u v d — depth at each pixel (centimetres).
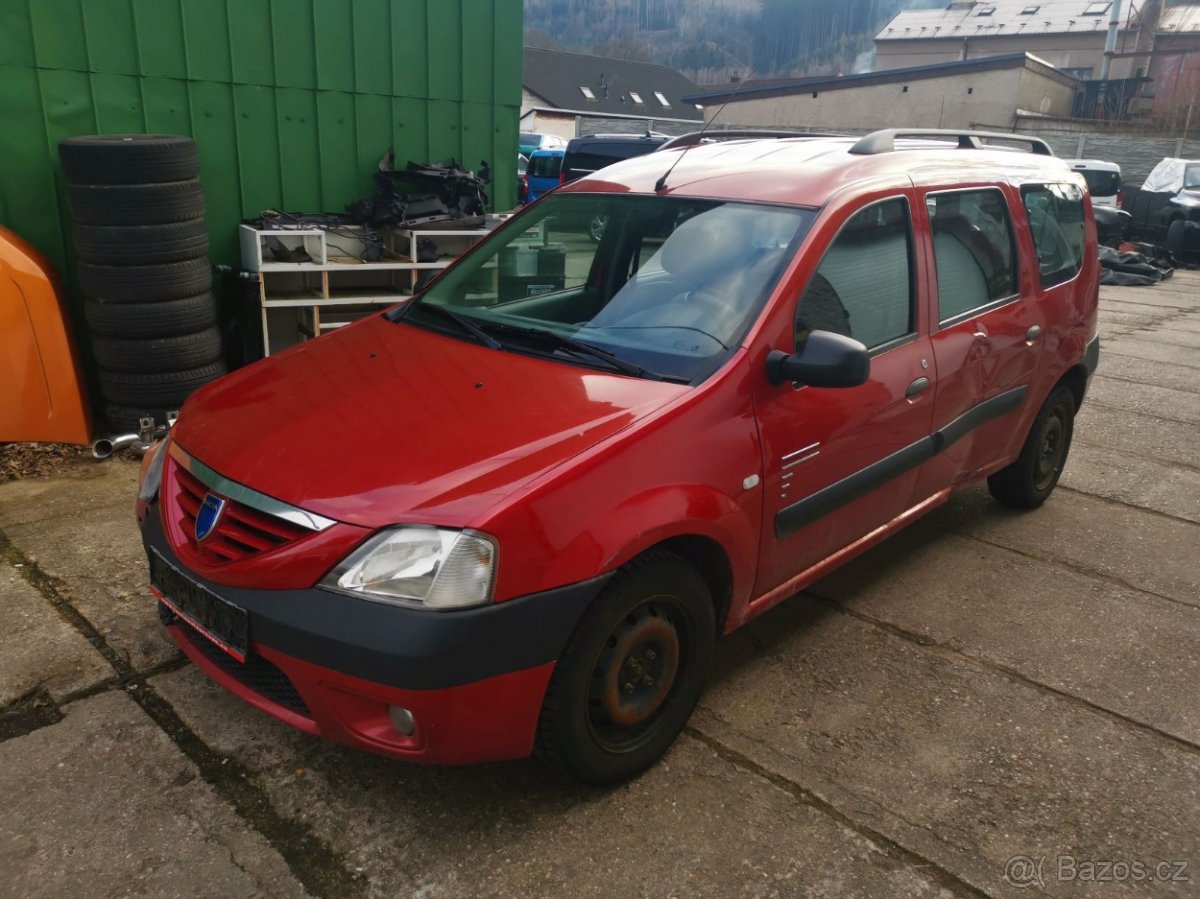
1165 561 451
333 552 234
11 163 524
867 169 354
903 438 355
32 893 230
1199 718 324
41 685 311
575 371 293
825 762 292
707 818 266
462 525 230
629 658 266
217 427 286
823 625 378
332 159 633
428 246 612
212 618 254
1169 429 673
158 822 255
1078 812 275
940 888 245
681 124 3606
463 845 252
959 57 5812
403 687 227
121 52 543
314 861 245
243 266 596
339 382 299
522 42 690
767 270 308
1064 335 459
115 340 517
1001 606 399
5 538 412
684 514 263
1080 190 493
